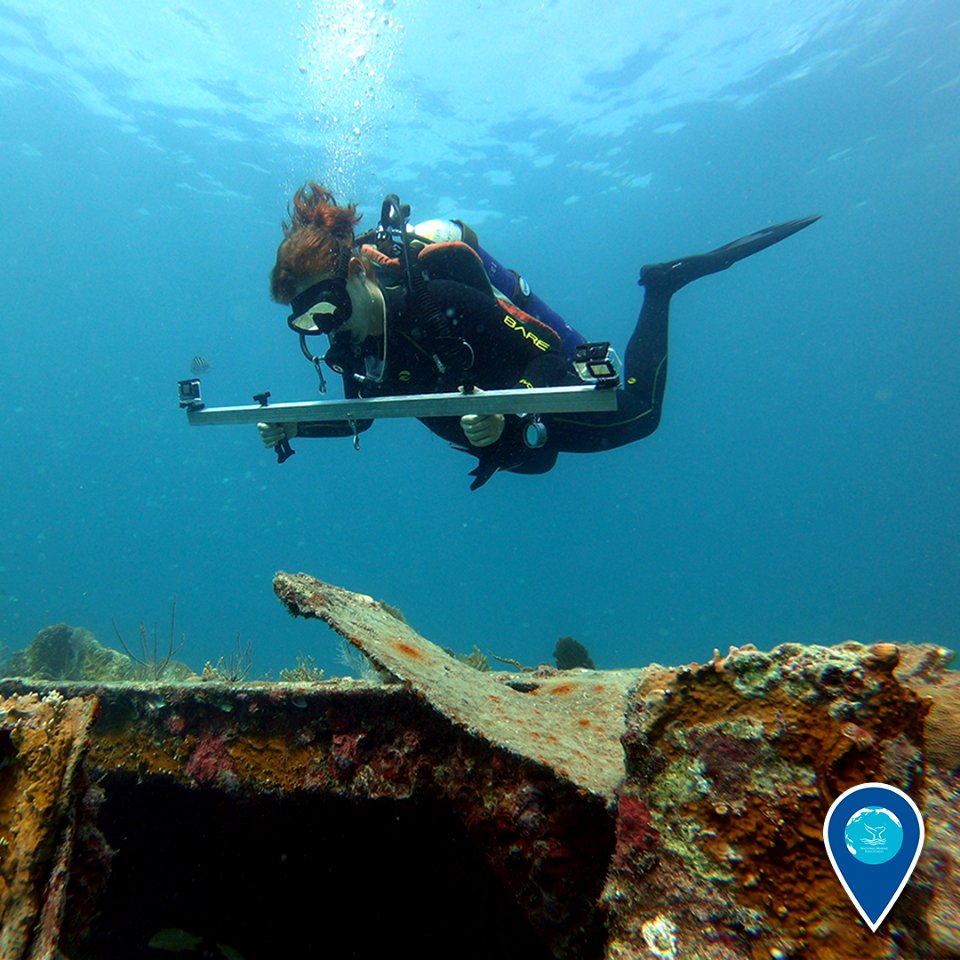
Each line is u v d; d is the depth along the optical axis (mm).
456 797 1544
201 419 3262
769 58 21922
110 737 1961
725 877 947
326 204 2977
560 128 24156
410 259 2922
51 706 1198
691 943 917
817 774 951
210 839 1959
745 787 997
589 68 20906
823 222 42281
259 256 40656
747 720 1048
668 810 1065
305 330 3012
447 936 1860
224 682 1937
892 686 979
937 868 884
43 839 1000
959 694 1429
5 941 877
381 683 1844
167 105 23469
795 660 1053
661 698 1160
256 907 2037
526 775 1437
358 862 1870
